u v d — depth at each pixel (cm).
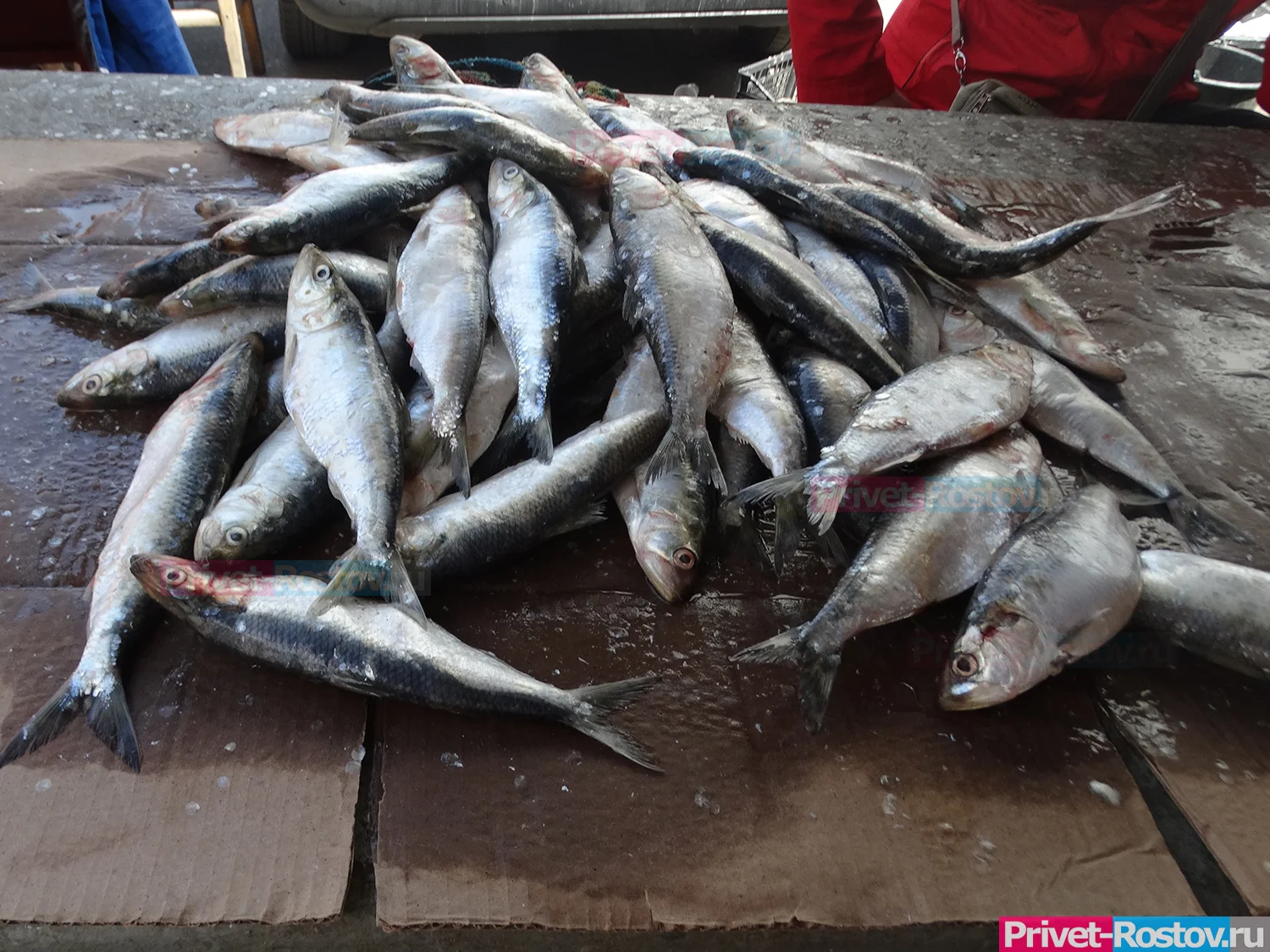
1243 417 74
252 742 50
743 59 207
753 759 51
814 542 62
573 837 48
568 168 74
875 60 127
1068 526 55
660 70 200
